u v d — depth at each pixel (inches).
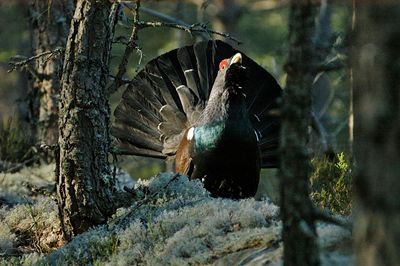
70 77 418.6
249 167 475.2
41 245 440.1
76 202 419.5
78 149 417.7
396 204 195.2
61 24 630.5
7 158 642.2
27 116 684.1
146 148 571.2
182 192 427.2
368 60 196.9
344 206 439.5
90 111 419.8
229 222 351.3
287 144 237.1
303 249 237.6
